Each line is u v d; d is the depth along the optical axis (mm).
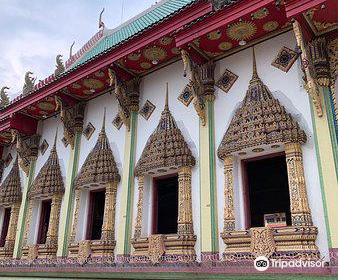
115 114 12062
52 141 14133
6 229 15180
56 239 12188
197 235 8844
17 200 14531
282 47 8773
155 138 10172
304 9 6945
